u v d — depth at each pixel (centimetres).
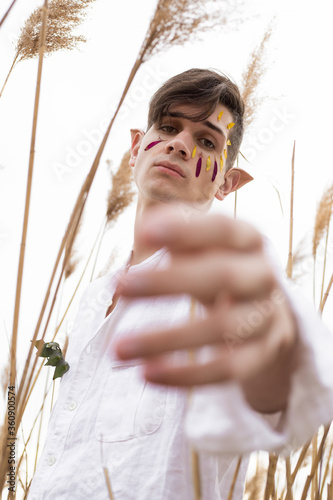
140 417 78
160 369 23
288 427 37
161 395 79
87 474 78
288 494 82
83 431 84
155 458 75
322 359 36
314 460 96
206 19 58
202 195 105
